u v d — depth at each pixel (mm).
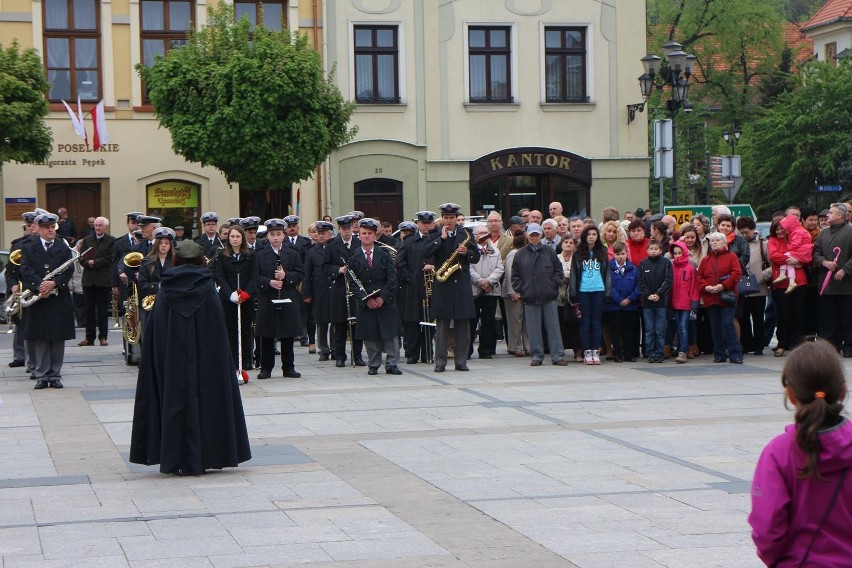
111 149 31484
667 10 53812
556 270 17109
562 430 11508
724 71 56188
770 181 48375
